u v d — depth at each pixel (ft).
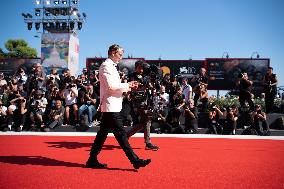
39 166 13.03
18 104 35.86
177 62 74.59
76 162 14.08
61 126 36.35
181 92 37.11
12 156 15.79
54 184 9.95
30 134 30.25
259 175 11.66
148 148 18.97
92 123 36.32
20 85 40.78
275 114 39.17
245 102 40.68
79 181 10.37
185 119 36.11
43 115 36.81
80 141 23.75
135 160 12.00
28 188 9.45
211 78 75.00
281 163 14.47
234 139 26.91
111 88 12.01
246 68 75.00
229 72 75.10
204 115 38.88
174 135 31.22
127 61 74.49
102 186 9.75
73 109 37.27
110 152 17.43
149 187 9.70
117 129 12.15
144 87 18.71
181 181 10.54
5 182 10.18
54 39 96.37
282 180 10.85
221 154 17.33
